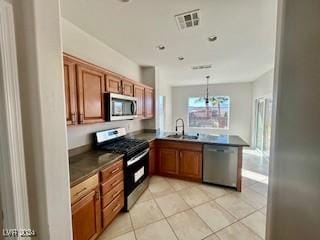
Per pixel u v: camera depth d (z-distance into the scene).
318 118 0.93
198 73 5.16
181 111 7.47
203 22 2.20
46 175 1.08
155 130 4.57
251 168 4.27
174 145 3.64
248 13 2.00
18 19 1.01
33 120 1.05
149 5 1.84
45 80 1.07
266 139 5.33
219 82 6.72
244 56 3.57
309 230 0.98
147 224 2.22
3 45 0.94
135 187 2.73
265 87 5.09
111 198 2.13
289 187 1.11
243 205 2.66
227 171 3.20
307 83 0.99
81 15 2.03
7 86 0.96
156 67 4.43
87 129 2.59
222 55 3.49
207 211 2.50
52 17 1.12
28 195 1.09
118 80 2.79
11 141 0.98
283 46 1.12
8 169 0.98
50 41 1.11
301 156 1.02
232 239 1.96
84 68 2.05
